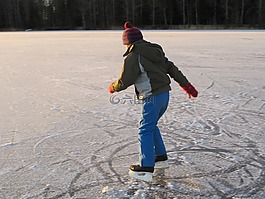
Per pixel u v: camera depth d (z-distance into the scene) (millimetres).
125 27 2896
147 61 2801
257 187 2943
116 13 57094
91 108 5523
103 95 6445
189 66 9977
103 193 2883
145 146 2918
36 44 20156
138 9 54906
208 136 4180
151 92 2848
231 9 50500
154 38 23391
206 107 5492
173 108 5453
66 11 59938
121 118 4965
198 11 53094
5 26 60094
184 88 3084
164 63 2951
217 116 5000
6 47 18047
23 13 60312
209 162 3443
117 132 4363
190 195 2832
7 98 6234
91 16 58312
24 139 4133
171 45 17297
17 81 7926
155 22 54781
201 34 29000
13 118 4992
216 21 52656
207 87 7035
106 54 13758
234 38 22719
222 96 6230
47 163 3459
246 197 2791
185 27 47250
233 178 3107
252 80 7738
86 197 2824
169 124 4656
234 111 5254
